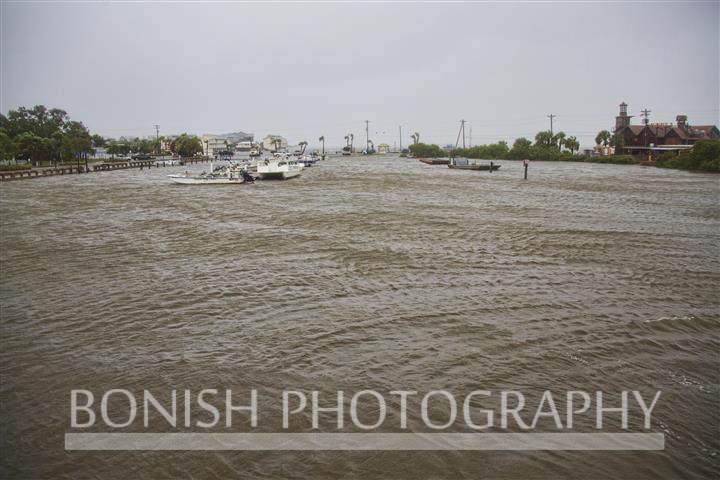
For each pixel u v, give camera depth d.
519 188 67.31
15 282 22.08
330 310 18.39
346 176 93.00
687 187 67.19
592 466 10.09
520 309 18.48
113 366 14.12
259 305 19.00
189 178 73.69
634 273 23.59
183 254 27.66
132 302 19.34
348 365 14.08
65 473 10.04
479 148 182.88
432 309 18.48
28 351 15.02
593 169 109.12
